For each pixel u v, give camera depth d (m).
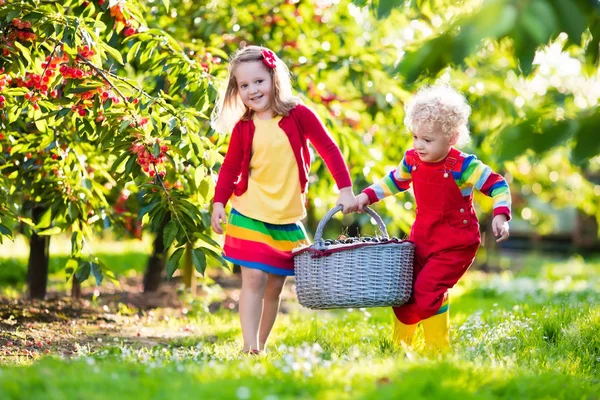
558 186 12.95
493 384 2.75
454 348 3.72
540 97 7.13
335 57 6.56
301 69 6.43
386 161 6.53
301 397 2.37
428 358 3.16
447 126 3.52
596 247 20.23
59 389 2.37
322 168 6.73
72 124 4.86
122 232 6.52
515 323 4.41
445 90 3.68
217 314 6.80
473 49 1.72
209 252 4.06
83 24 3.93
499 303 7.27
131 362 3.05
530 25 1.59
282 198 3.76
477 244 3.67
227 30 6.56
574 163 1.74
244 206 3.78
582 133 1.72
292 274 3.76
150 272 7.78
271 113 3.83
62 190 4.99
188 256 6.83
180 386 2.43
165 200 4.05
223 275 10.49
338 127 5.89
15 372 2.64
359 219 7.94
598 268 14.10
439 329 3.65
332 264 3.48
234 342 4.74
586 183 13.06
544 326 4.37
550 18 1.60
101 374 2.60
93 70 4.14
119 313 6.12
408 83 1.89
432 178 3.63
